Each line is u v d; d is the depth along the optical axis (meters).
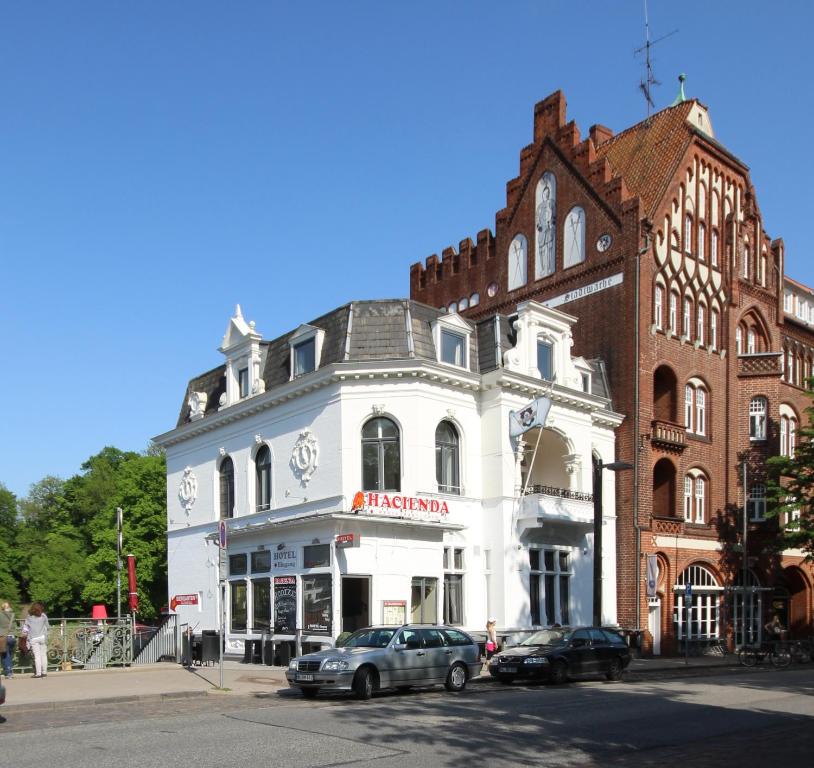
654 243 37.62
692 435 38.69
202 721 14.75
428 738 13.08
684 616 37.34
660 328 37.53
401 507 27.89
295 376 31.45
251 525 31.34
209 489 36.00
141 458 58.53
